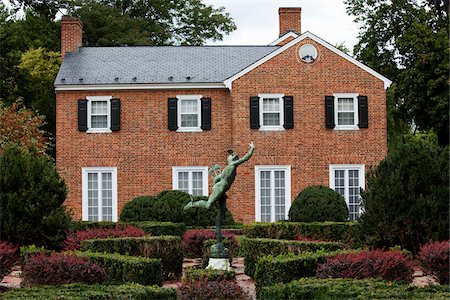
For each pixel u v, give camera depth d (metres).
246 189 36.88
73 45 40.94
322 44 37.44
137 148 37.88
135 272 15.66
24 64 50.78
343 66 37.47
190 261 23.36
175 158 37.88
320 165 37.09
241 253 23.55
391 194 17.98
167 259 19.12
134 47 41.66
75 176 37.69
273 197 36.91
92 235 20.52
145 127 38.00
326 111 37.19
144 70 39.31
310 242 18.55
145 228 26.38
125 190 37.69
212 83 38.03
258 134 37.12
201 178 37.91
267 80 37.28
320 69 37.38
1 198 20.23
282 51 37.34
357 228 19.39
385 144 37.31
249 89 37.25
